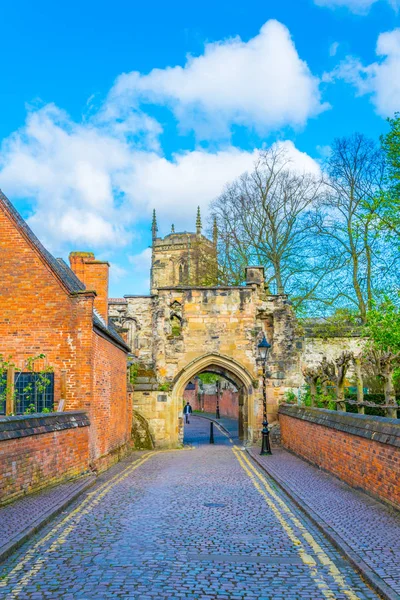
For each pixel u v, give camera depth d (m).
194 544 8.52
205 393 74.88
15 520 9.45
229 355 30.61
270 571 7.21
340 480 14.84
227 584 6.66
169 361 30.61
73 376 17.12
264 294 31.72
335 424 15.22
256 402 30.25
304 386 30.28
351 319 34.50
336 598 6.23
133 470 18.86
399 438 10.40
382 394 24.45
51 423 13.55
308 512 10.64
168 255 81.69
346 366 16.67
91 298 17.39
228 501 12.48
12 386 16.92
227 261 42.56
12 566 7.26
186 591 6.38
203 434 39.75
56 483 13.77
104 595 6.18
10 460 11.07
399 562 7.28
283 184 40.41
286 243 39.59
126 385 25.36
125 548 8.20
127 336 32.38
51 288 17.48
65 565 7.31
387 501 11.05
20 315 17.42
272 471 17.23
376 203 24.84
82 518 10.35
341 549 8.05
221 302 30.97
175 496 13.14
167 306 31.05
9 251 17.69
